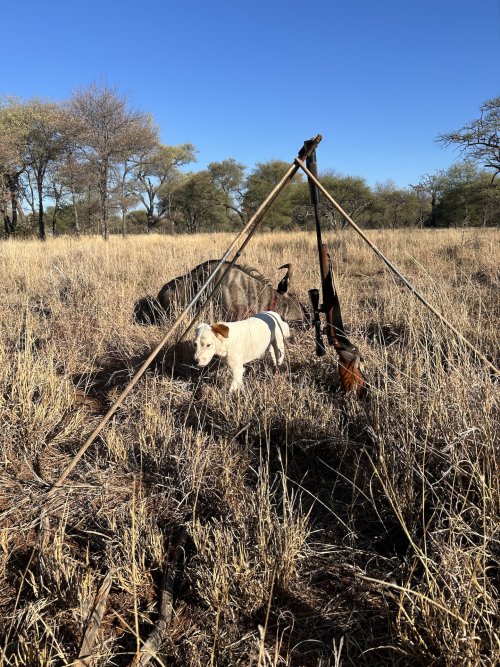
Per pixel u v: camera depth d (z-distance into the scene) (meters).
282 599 2.54
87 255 12.67
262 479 3.41
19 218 43.56
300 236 21.95
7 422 4.04
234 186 58.47
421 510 2.88
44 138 36.06
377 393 3.90
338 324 4.58
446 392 3.55
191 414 4.59
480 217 32.84
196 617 2.45
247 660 2.21
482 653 2.07
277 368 5.40
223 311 6.88
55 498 3.30
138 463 3.77
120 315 7.06
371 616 2.43
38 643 2.14
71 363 5.71
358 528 3.04
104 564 2.75
